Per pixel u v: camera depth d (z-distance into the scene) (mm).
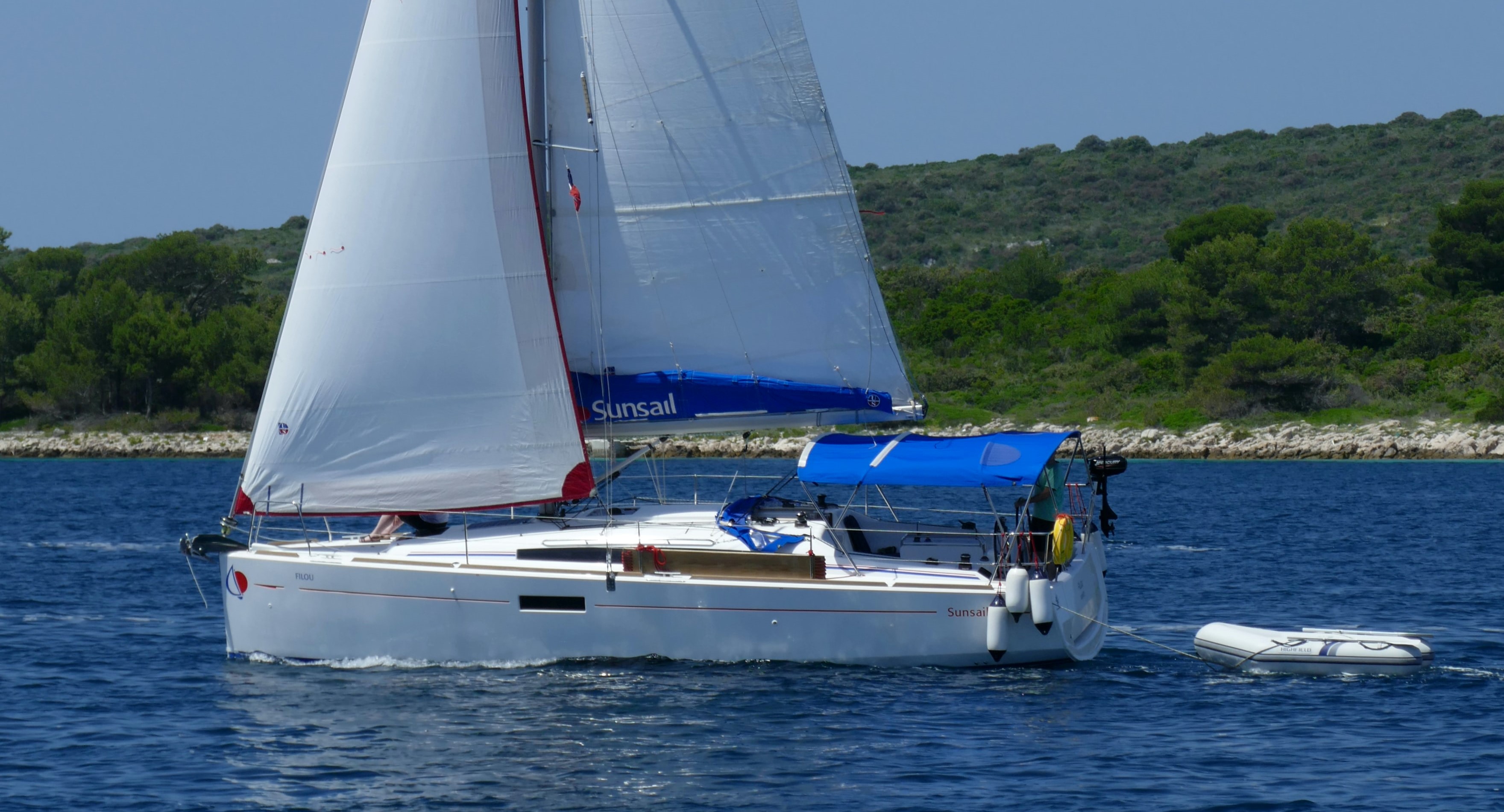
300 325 57344
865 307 58906
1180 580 89562
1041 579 55125
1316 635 60344
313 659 57656
